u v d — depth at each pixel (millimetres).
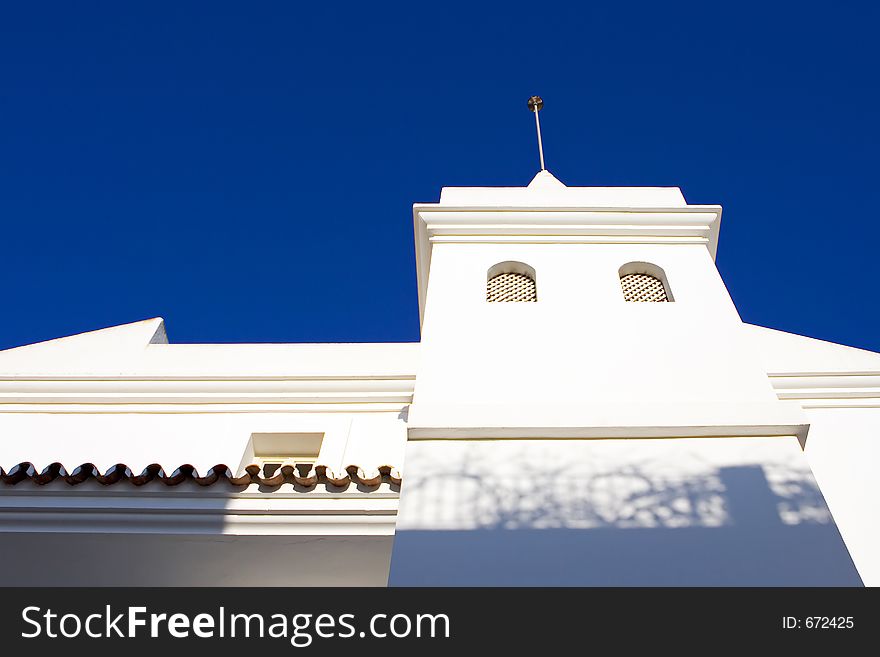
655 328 7879
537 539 5516
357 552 7086
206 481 7094
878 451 8039
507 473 6094
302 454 9148
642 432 6387
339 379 9328
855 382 8875
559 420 6465
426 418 6520
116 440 8914
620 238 9539
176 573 7352
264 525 6980
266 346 10438
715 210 9703
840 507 7324
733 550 5375
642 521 5633
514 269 9172
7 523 6988
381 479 7160
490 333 7824
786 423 6336
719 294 8484
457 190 10562
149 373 9539
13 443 8867
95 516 6984
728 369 7219
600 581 5195
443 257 9258
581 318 8047
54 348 10227
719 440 6332
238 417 9227
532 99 14508
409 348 10242
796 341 9758
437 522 5664
